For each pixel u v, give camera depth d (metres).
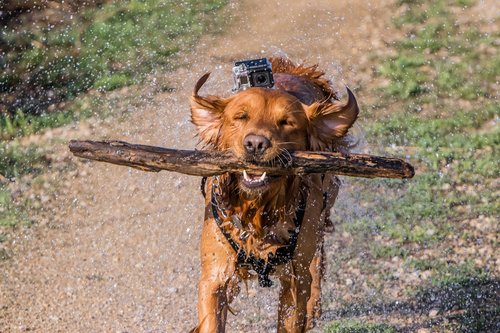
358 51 18.89
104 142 6.69
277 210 7.32
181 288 10.12
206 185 7.91
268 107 6.98
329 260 10.47
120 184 13.29
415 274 10.05
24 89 17.62
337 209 11.80
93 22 20.42
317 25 20.31
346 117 7.31
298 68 9.29
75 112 16.48
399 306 9.36
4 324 9.43
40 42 19.38
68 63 18.61
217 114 7.36
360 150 13.72
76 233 11.85
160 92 17.08
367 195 12.19
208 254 7.57
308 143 7.25
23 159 14.55
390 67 17.73
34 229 12.01
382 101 16.20
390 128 14.73
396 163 6.73
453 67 17.59
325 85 9.24
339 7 21.25
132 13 20.86
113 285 10.28
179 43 19.45
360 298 9.59
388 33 19.80
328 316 9.20
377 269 10.23
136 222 12.03
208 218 7.59
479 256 10.45
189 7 21.44
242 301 9.65
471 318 8.97
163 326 9.24
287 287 7.82
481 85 16.70
